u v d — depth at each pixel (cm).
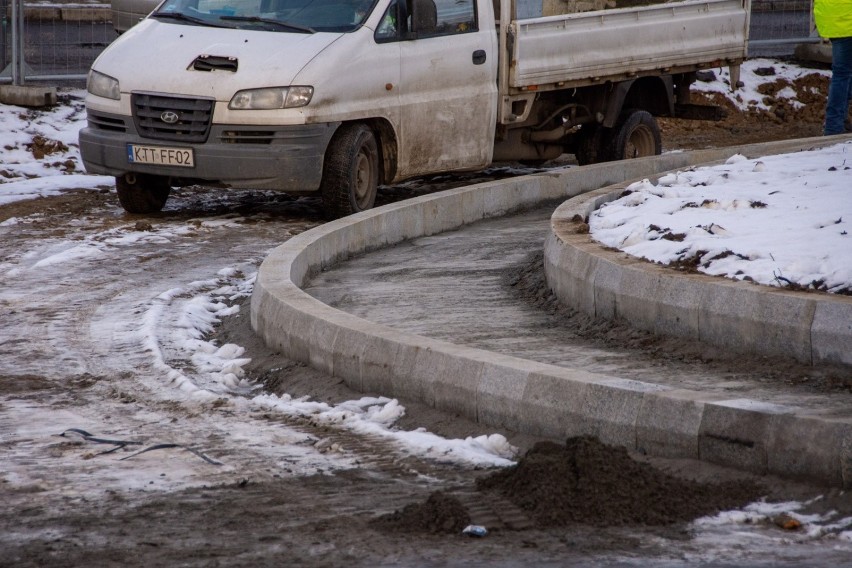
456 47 1802
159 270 1390
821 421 665
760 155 1798
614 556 572
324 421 839
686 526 617
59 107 2359
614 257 1056
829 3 2100
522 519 621
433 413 845
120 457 761
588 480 641
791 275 941
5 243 1530
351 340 923
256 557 577
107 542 600
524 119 1928
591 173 1888
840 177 1339
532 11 1958
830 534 602
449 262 1381
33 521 634
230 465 740
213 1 1773
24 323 1158
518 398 793
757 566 559
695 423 710
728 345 919
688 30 2112
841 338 852
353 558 574
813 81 3216
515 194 1764
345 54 1653
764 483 672
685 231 1105
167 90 1631
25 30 2591
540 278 1224
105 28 2670
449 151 1823
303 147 1608
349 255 1420
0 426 840
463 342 991
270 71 1616
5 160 2141
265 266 1184
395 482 702
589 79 1980
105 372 995
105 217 1716
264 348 1053
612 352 955
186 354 1055
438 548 586
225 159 1612
